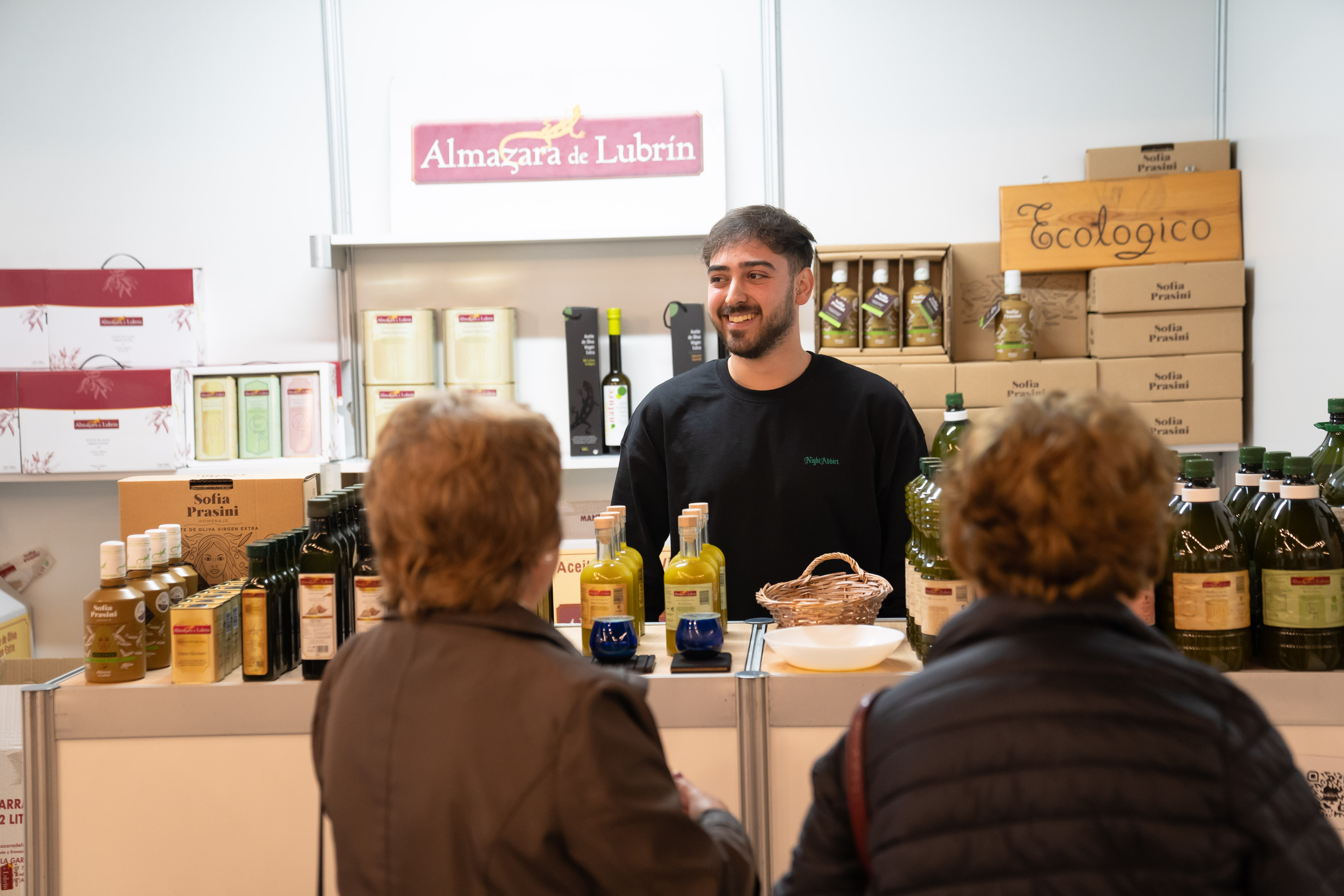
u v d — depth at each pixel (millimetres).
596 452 2979
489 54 3092
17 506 3133
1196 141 2865
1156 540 809
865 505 2213
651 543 2348
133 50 3107
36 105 3111
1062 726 746
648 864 854
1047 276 2875
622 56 3084
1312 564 1433
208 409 2887
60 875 1564
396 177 3072
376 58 3096
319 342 3137
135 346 2965
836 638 1621
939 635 882
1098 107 3002
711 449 2246
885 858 769
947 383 2779
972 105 3031
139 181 3125
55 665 2508
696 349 2973
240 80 3111
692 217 3035
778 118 3061
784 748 1498
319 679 1567
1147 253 2793
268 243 3127
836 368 2279
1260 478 1624
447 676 907
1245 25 2816
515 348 3117
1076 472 787
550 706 874
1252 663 1489
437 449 911
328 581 1567
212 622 1566
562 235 2885
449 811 868
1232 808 723
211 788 1548
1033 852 727
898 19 3031
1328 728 1429
